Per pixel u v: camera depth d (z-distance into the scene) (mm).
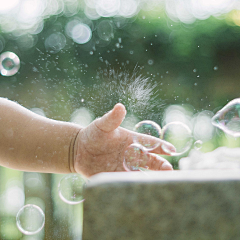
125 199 377
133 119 1536
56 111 2920
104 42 4320
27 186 2553
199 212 376
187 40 4523
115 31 4418
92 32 4352
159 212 376
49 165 865
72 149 853
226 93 4305
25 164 877
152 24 4500
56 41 4188
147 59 4371
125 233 374
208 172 414
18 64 1251
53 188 2432
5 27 4125
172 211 376
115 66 4129
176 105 4039
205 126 3572
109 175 401
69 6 4348
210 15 4539
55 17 4309
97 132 812
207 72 4445
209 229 375
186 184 378
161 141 834
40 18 4250
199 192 377
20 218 1008
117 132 830
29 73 3488
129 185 377
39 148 860
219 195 377
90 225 375
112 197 376
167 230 375
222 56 4539
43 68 3600
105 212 375
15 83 3357
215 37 4543
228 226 375
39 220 1012
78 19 4340
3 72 1227
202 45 4539
